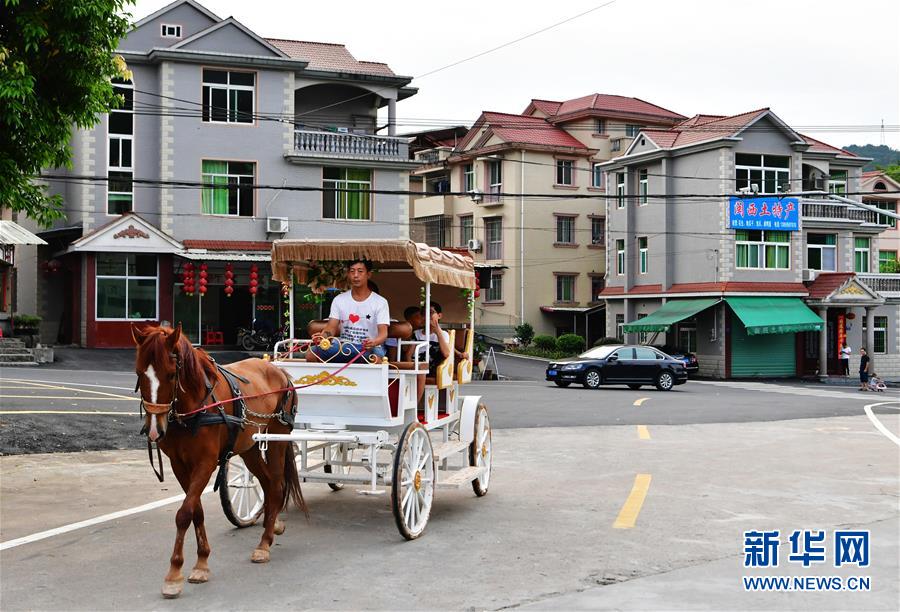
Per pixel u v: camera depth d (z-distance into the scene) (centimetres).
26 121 1152
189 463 768
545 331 5178
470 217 5388
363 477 934
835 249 4806
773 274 4475
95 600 694
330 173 3834
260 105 3709
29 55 1163
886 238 5703
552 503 1091
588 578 757
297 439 840
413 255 960
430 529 948
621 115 5356
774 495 1140
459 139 5944
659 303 4647
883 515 1017
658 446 1627
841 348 4578
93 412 1728
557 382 3372
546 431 1861
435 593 713
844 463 1421
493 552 847
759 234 4462
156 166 3659
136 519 977
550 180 5181
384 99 4156
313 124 4062
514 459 1464
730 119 4538
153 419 718
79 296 3566
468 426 1096
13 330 3247
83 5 1136
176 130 3609
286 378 920
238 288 3791
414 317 1062
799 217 4375
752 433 1852
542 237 5166
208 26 3759
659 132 4738
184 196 3625
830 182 4953
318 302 1140
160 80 3606
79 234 3600
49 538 889
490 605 682
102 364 3045
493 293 5269
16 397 1864
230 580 750
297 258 996
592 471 1341
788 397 3006
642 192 4784
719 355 4394
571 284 5266
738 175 4375
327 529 946
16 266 3912
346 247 977
